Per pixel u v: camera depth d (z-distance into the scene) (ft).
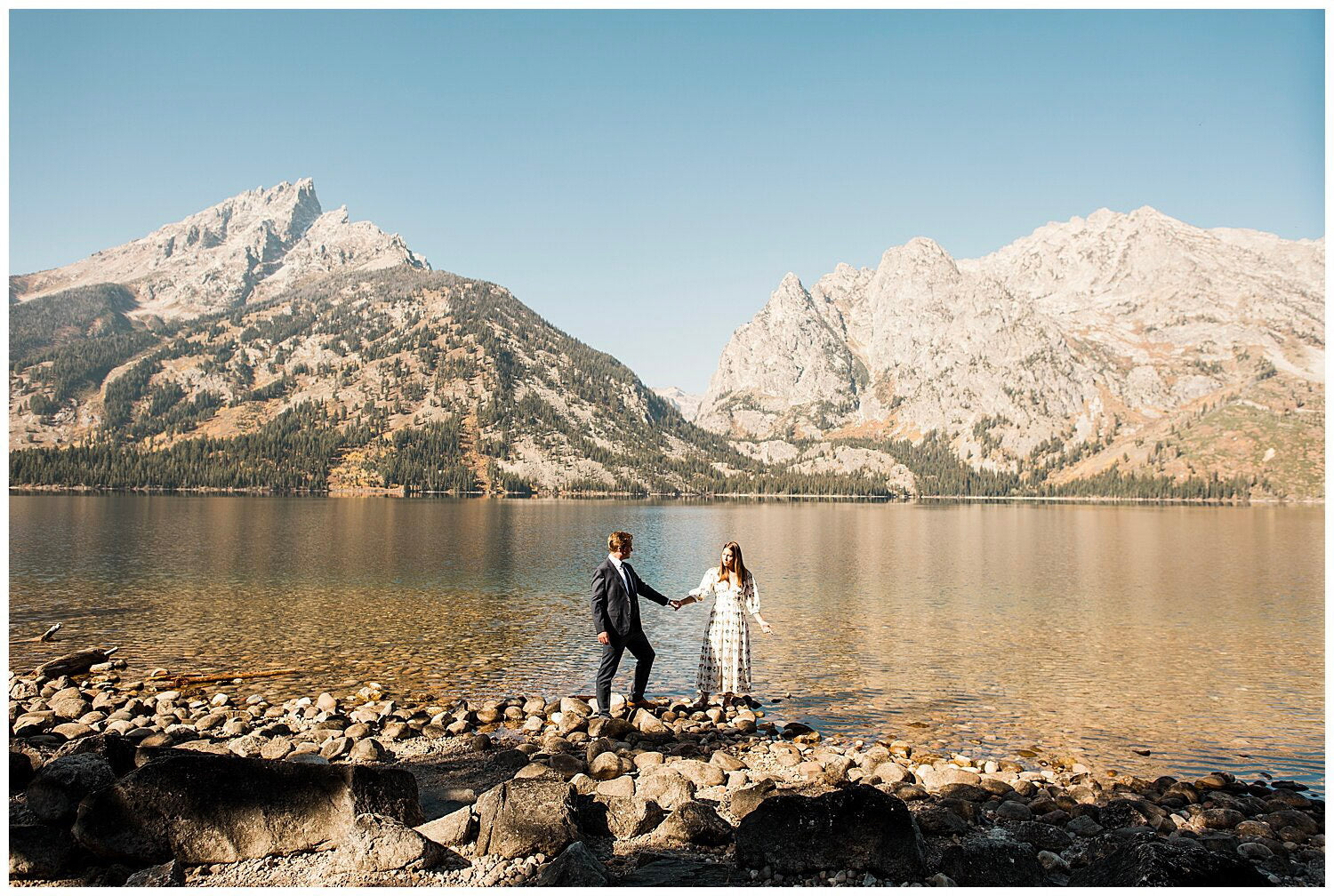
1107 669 70.85
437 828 28.25
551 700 57.88
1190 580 156.46
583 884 24.35
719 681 55.31
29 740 41.83
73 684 59.57
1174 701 59.36
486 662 70.85
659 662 72.90
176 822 26.21
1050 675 68.44
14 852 24.99
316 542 226.79
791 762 41.86
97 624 88.48
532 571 156.04
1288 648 82.43
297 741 43.39
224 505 566.36
